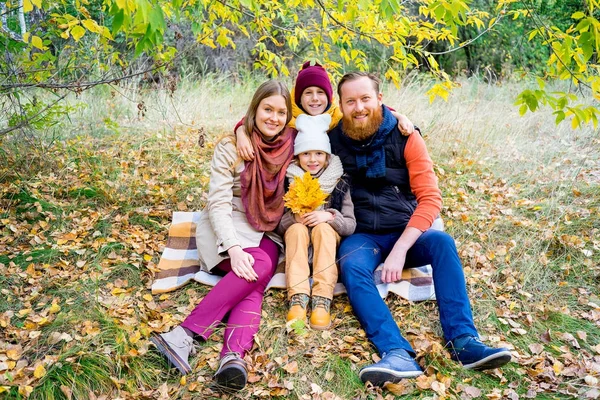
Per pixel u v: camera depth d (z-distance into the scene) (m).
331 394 2.31
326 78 3.26
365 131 2.93
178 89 6.27
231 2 3.68
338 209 3.01
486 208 3.90
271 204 2.97
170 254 3.21
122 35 5.20
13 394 2.23
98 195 3.86
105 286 2.99
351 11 2.77
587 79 2.48
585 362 2.52
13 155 4.13
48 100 5.54
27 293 2.90
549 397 2.36
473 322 2.64
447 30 3.54
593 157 4.76
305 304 2.72
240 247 2.75
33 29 3.78
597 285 3.16
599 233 3.56
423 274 3.10
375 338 2.54
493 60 9.43
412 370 2.38
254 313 2.61
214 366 2.45
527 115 5.75
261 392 2.32
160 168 4.36
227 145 2.96
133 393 2.32
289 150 3.03
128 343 2.53
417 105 5.96
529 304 2.98
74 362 2.39
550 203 3.90
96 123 5.16
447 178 4.37
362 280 2.69
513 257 3.39
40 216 3.61
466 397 2.32
